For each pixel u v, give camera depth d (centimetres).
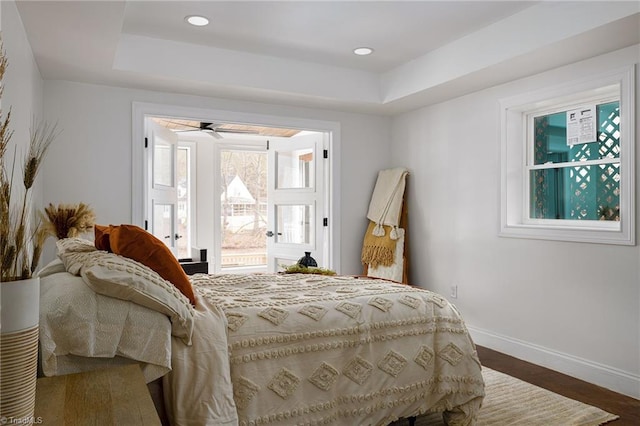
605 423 260
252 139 686
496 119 396
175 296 181
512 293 385
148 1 298
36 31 271
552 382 324
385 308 240
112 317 165
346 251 500
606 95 331
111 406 124
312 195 515
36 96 331
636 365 298
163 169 466
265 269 717
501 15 324
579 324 333
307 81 423
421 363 240
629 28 272
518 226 377
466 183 427
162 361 170
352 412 221
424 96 432
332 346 220
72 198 376
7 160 214
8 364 101
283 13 318
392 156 524
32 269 112
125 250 197
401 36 362
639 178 297
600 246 320
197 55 377
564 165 360
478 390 247
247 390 196
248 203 725
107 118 389
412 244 494
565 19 288
